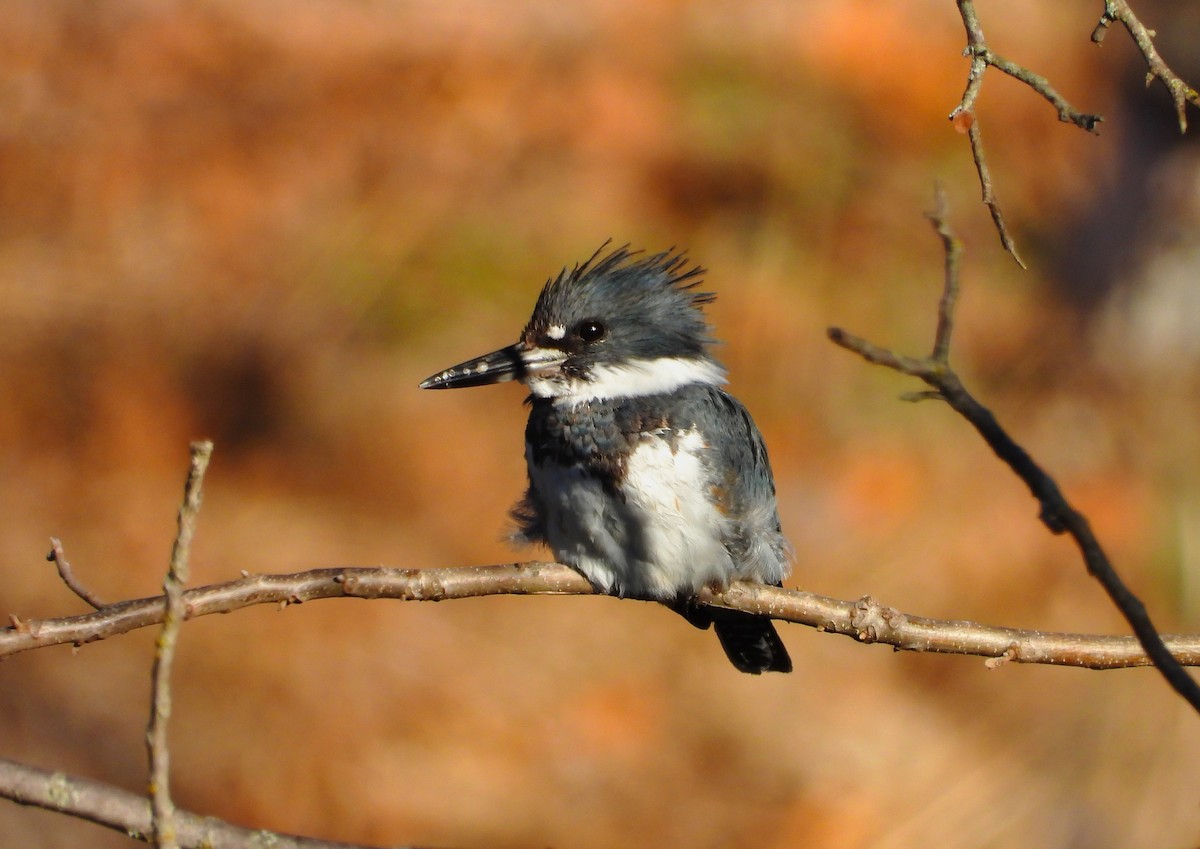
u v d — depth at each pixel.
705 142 17.20
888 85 18.20
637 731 11.27
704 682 11.78
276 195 15.89
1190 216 15.05
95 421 13.35
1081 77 18.98
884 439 14.34
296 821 10.29
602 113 17.23
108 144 15.89
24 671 10.76
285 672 11.27
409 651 11.55
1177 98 4.72
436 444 13.66
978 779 11.25
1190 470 14.51
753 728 11.45
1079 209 16.45
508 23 18.27
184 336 14.39
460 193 16.12
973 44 4.74
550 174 16.53
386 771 10.62
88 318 14.39
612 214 16.20
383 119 16.94
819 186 16.89
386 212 15.88
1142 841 10.81
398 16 18.16
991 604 12.92
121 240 15.23
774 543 6.36
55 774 4.47
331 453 13.52
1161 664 3.25
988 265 16.44
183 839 4.52
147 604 4.97
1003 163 17.70
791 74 18.09
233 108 16.81
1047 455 14.68
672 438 6.15
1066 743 11.44
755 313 15.32
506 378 6.39
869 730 11.50
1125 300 15.39
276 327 14.55
